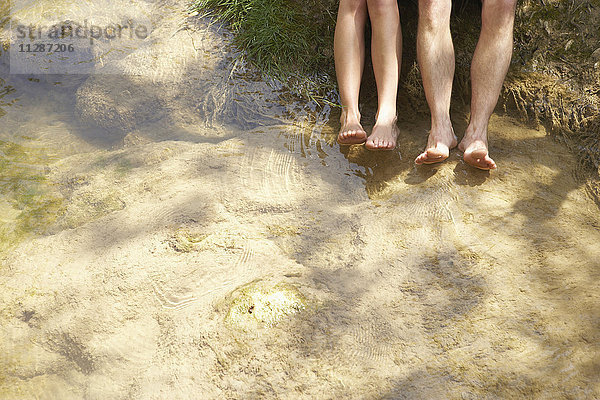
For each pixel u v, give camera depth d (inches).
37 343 99.1
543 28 142.4
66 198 127.3
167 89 150.9
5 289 106.8
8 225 120.6
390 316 97.3
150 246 112.4
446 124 125.1
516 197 117.4
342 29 132.2
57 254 113.0
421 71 126.6
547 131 132.6
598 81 133.3
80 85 157.8
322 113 143.3
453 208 115.2
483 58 123.8
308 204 120.3
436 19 123.1
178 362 93.0
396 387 87.2
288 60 150.9
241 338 95.3
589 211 115.0
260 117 143.9
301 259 109.3
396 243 109.3
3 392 93.0
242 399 87.5
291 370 90.7
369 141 126.3
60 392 92.7
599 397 82.6
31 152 140.9
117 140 146.4
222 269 107.4
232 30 159.0
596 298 96.5
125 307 101.7
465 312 96.5
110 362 94.4
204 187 125.3
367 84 145.4
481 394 84.9
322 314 98.7
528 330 92.7
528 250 106.3
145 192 125.5
